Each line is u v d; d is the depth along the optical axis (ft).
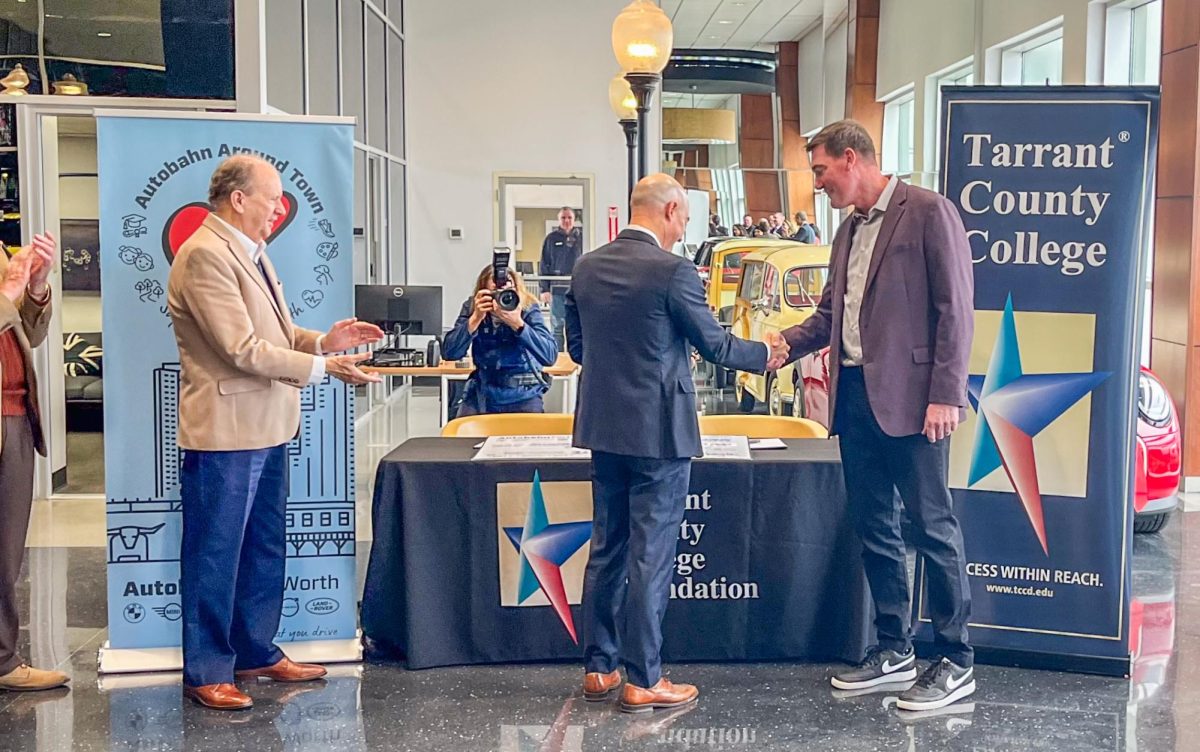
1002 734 10.96
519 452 13.03
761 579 12.83
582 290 11.35
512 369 17.34
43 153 22.16
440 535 12.71
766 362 11.58
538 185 41.06
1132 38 28.99
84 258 29.84
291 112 26.08
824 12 41.39
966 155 12.34
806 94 42.75
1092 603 12.50
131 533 12.75
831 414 11.91
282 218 12.70
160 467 12.72
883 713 11.47
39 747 10.69
